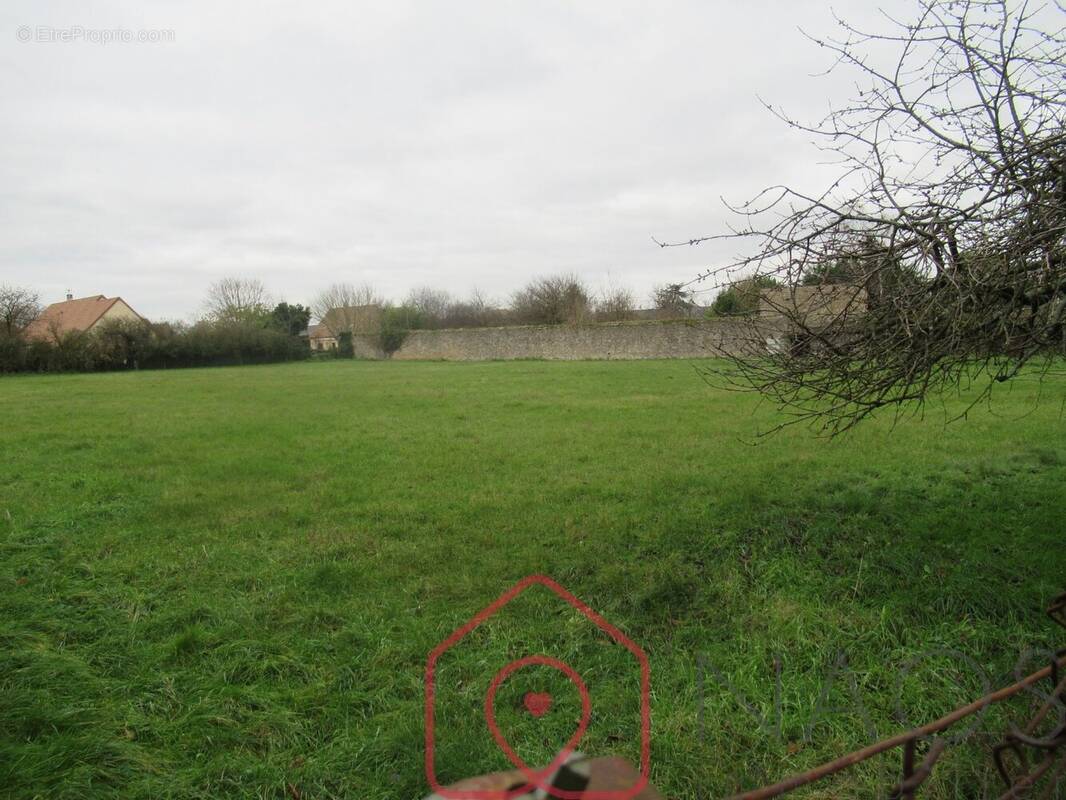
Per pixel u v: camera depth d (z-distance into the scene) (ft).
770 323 15.62
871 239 13.82
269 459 37.11
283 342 175.32
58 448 41.16
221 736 12.76
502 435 43.32
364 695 14.03
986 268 12.34
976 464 29.48
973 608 16.57
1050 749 6.93
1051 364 14.66
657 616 17.28
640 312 163.53
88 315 201.77
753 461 32.60
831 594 17.78
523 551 21.56
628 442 39.34
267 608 17.88
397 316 195.31
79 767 11.64
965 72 12.98
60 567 20.85
